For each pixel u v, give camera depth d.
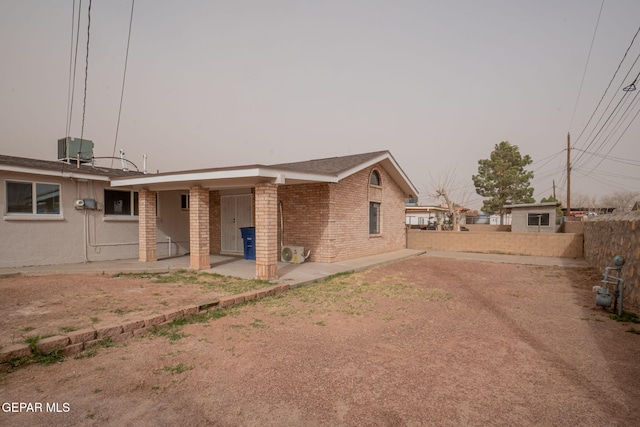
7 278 8.46
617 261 6.25
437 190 27.34
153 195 11.41
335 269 10.50
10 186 9.40
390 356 4.27
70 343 4.21
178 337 4.81
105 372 3.73
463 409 3.10
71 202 10.62
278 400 3.23
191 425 2.84
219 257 13.07
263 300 7.02
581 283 9.15
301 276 9.27
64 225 10.45
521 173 39.47
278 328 5.29
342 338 4.88
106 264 10.52
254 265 10.85
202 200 9.92
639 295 6.40
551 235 15.76
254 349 4.43
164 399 3.22
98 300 6.41
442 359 4.18
